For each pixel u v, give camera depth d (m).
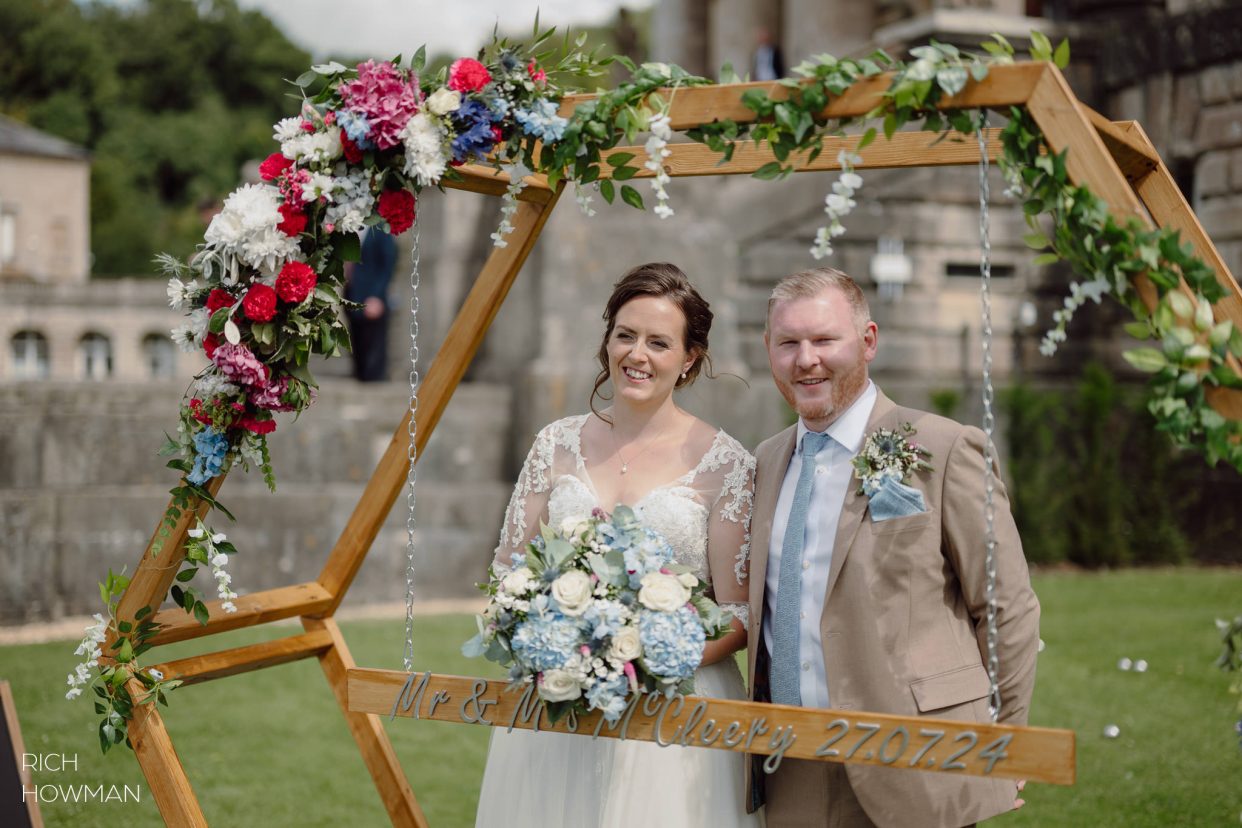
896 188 10.77
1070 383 10.89
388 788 3.45
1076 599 8.22
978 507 2.66
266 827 4.43
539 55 2.82
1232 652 2.55
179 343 2.98
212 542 3.06
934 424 2.74
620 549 2.67
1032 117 2.32
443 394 3.44
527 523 3.23
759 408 9.60
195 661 3.21
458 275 11.00
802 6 12.92
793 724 2.46
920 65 2.34
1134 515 9.99
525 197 3.28
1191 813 4.39
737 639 2.98
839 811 2.76
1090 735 5.30
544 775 3.09
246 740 5.50
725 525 3.01
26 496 8.05
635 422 3.17
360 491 8.77
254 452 3.05
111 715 3.07
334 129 2.81
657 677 2.57
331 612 3.61
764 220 10.90
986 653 2.72
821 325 2.72
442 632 7.58
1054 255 2.37
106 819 4.46
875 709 2.63
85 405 8.35
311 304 2.94
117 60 65.69
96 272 58.50
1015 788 2.74
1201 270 2.15
